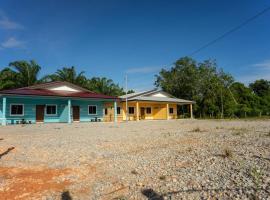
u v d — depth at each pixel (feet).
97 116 96.58
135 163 19.24
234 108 133.69
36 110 82.53
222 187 13.20
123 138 34.30
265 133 36.70
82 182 15.21
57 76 146.72
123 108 107.76
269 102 162.61
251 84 209.46
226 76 149.79
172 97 127.34
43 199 12.73
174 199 12.15
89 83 157.48
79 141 31.68
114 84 173.06
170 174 16.07
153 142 29.73
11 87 122.21
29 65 132.46
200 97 146.30
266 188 12.59
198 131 42.50
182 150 23.79
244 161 18.11
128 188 14.01
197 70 153.69
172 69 163.63
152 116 121.60
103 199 12.62
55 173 17.04
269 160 18.02
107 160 20.52
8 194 13.34
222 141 28.86
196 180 14.57
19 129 52.85
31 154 23.21
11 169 18.07
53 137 36.37
